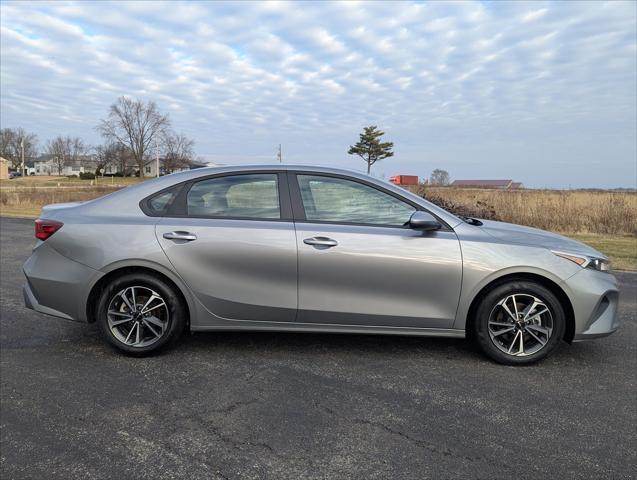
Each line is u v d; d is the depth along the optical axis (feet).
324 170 13.01
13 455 8.44
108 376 11.68
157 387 11.11
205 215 12.82
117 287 12.53
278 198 12.84
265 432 9.25
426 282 12.27
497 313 12.57
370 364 12.58
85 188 133.90
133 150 289.33
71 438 8.99
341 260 12.23
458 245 12.27
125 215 12.85
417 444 8.89
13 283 21.56
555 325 12.30
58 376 11.66
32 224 50.01
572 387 11.41
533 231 13.87
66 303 12.70
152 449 8.67
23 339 14.21
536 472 8.11
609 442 9.05
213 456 8.47
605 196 46.88
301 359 12.85
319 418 9.79
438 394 10.93
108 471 8.04
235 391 10.94
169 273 12.44
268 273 12.41
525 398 10.80
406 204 12.71
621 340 14.84
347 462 8.32
